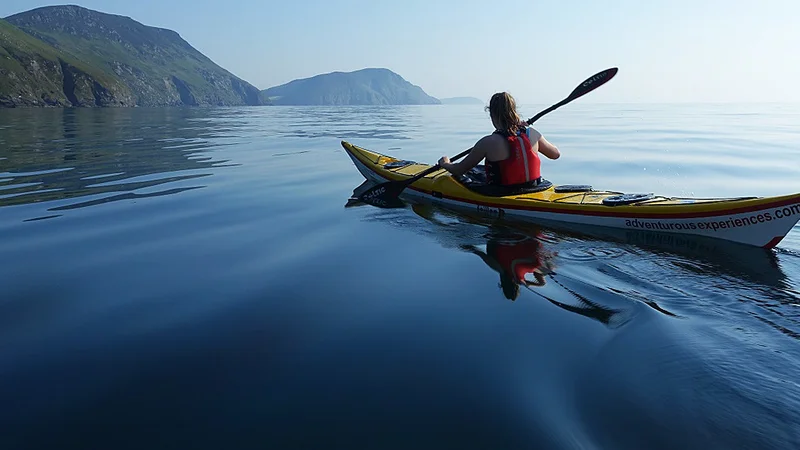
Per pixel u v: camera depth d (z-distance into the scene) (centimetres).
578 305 244
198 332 220
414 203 524
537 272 298
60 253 347
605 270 300
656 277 285
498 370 181
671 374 173
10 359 196
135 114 3466
